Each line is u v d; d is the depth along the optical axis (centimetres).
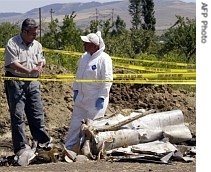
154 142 980
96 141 934
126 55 3491
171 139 1012
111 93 1623
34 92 947
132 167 850
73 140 990
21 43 928
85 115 990
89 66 980
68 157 914
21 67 920
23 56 927
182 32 3762
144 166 860
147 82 1062
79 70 993
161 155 916
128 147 957
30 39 927
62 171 823
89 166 860
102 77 978
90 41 973
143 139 977
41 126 957
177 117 1031
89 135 938
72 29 3816
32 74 940
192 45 3719
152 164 880
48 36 3822
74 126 993
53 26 3897
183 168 844
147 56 2838
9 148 1152
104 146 936
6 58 927
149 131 984
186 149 969
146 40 4297
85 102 984
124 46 3772
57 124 1396
